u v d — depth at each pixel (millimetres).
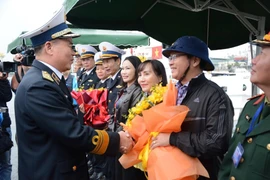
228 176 1387
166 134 1573
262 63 1179
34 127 1434
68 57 1592
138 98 2373
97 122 2838
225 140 1507
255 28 3746
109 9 3684
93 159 3617
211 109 1560
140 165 1797
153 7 3959
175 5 3633
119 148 1619
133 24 4188
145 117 1628
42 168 1430
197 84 1668
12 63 2969
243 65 11867
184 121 1627
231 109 1612
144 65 2223
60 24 1559
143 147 1680
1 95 2924
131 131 1723
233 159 1296
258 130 1192
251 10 3531
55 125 1379
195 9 3277
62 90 1533
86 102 2941
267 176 1126
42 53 1548
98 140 1496
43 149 1439
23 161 1486
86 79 4594
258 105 1309
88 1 3221
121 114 2434
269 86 1207
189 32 4457
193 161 1527
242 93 6215
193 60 1689
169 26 4395
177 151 1542
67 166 1461
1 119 2906
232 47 4426
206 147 1487
